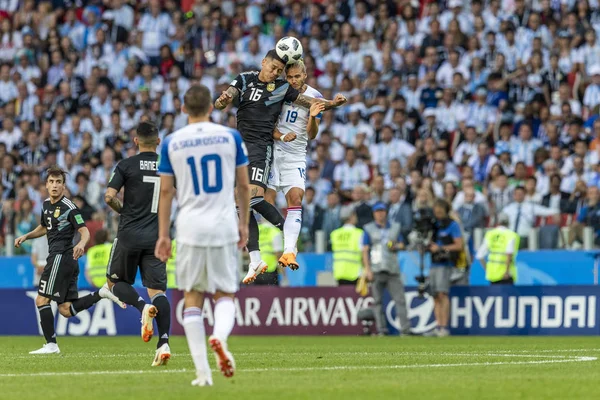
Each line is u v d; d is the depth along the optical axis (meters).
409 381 22.27
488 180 59.50
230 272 20.91
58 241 34.84
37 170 67.31
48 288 34.75
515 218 55.09
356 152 63.25
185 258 20.72
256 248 34.09
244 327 55.25
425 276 54.38
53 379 23.41
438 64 68.31
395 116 64.31
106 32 77.38
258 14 77.19
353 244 54.09
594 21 67.81
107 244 55.84
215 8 77.00
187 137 20.67
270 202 34.91
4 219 62.41
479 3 70.56
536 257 54.06
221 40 75.88
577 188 55.31
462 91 65.44
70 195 66.38
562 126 62.03
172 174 20.92
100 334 55.53
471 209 55.44
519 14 68.56
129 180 28.69
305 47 72.12
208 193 20.66
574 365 27.55
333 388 20.64
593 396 19.48
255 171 33.53
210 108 21.14
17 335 56.47
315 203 59.12
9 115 73.56
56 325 56.00
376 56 71.19
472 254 55.16
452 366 27.16
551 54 66.94
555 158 58.81
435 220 50.84
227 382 21.98
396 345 40.94
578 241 53.84
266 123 33.75
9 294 57.06
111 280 29.34
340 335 53.56
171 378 23.06
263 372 25.05
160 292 28.45
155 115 70.31
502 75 65.94
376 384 21.53
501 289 51.72
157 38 77.56
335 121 67.50
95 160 66.56
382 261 51.47
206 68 75.12
